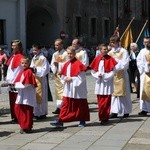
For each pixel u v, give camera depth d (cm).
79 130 1050
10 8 3158
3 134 1015
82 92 1073
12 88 1130
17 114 1030
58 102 1276
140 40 1920
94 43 4169
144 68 1238
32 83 1017
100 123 1130
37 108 1195
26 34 3575
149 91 1234
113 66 1117
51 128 1077
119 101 1212
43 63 1205
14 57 1135
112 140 941
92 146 891
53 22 3734
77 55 1284
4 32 3109
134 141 930
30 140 951
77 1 3922
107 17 4431
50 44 3747
